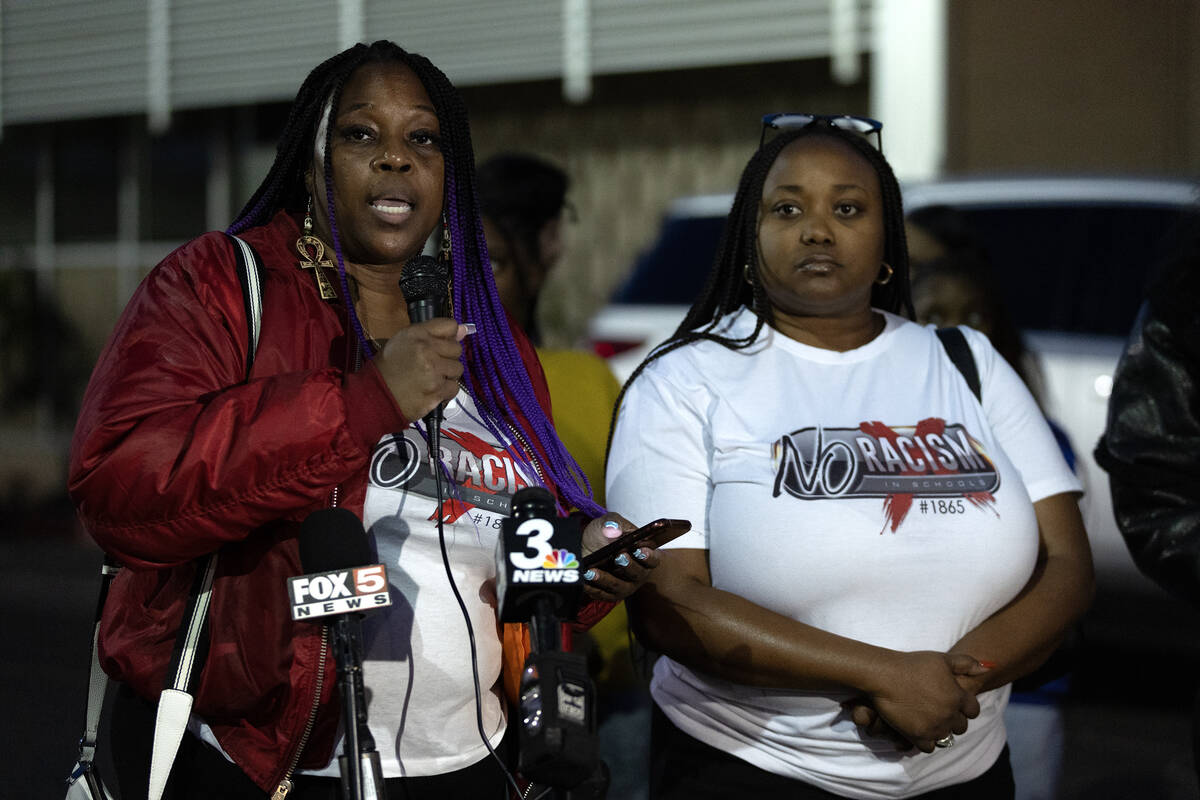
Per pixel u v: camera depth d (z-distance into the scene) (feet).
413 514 7.85
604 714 13.55
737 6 33.86
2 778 17.20
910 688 8.66
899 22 31.60
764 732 9.25
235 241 7.93
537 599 6.91
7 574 31.73
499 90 37.65
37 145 43.96
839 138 10.16
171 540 7.07
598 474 12.77
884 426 9.44
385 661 7.71
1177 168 31.73
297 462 7.00
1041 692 19.52
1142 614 19.08
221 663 7.41
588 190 36.68
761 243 9.93
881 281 10.70
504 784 8.51
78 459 7.08
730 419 9.47
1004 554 9.27
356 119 8.23
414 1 37.81
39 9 42.83
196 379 7.32
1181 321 9.87
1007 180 21.80
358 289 8.54
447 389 7.19
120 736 7.94
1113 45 31.89
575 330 36.37
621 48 35.45
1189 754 17.37
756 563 9.07
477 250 8.89
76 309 43.65
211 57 40.42
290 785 7.56
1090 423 19.83
